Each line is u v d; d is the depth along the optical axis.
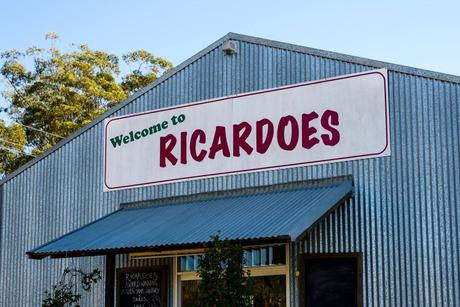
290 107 17.30
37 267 20.94
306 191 16.55
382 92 16.08
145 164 19.47
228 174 18.00
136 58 45.47
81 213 20.41
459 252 14.73
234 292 14.02
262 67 17.91
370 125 16.14
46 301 18.81
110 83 43.59
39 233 21.11
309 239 16.31
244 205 16.92
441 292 14.78
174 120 19.12
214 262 14.09
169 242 15.67
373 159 15.98
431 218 15.12
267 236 14.41
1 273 21.62
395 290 15.24
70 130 41.44
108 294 19.11
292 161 17.06
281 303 16.48
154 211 18.67
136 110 19.88
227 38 18.58
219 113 18.41
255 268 16.97
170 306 18.16
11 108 43.06
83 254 17.61
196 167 18.56
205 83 18.77
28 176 21.69
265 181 17.41
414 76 15.78
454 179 15.02
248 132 17.84
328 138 16.64
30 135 42.19
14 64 43.41
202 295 14.00
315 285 16.09
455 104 15.24
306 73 17.20
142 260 18.78
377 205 15.74
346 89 16.58
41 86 42.81
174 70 19.34
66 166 20.94
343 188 15.90
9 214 21.84
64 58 44.19
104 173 20.16
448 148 15.18
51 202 21.05
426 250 15.07
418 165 15.44
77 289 19.97
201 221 16.69
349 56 16.64
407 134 15.67
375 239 15.62
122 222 18.48
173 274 18.25
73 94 42.50
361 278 15.60
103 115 20.42
